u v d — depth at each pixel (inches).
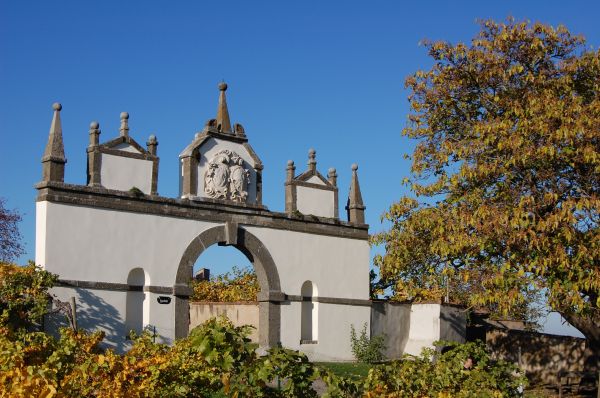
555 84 867.4
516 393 530.3
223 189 1019.3
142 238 939.3
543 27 896.9
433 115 967.6
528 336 1127.0
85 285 885.2
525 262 776.9
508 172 826.2
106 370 391.2
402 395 467.8
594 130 770.2
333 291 1114.1
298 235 1091.3
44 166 886.4
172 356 454.0
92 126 921.5
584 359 1064.2
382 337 1135.0
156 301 941.8
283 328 1053.8
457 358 506.0
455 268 877.8
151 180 962.7
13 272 818.2
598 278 726.5
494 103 919.7
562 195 811.4
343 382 412.8
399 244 920.3
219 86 1048.8
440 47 947.3
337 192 1154.0
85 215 896.3
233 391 383.2
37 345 440.5
